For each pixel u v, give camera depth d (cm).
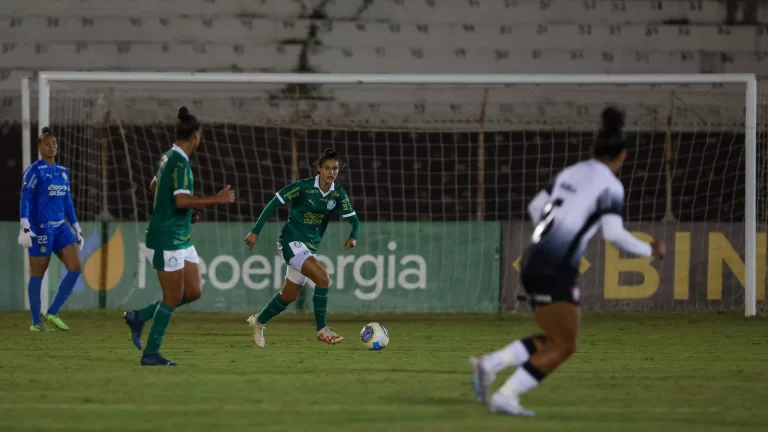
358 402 1969
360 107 5150
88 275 4447
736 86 5169
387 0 5400
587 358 2862
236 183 4922
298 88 5156
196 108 5044
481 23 5403
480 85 4875
